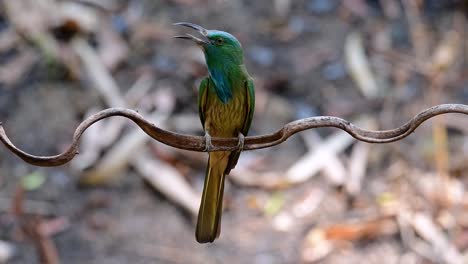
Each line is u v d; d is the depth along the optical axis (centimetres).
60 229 1038
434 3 1449
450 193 1107
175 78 1264
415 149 1188
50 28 1310
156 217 1073
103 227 1047
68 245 1015
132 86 1249
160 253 1012
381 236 1055
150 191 1112
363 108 1247
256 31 1377
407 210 1078
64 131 1168
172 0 1420
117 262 993
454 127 1219
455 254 1026
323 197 1113
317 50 1348
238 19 1398
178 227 1061
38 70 1259
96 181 1112
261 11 1423
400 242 1046
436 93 1245
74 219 1056
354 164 1160
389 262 1014
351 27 1401
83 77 1255
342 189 1123
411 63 1318
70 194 1095
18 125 1172
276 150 1188
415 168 1152
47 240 1011
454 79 1289
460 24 1401
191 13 1397
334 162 1163
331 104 1248
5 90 1227
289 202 1105
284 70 1305
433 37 1370
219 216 596
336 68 1314
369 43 1366
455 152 1174
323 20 1416
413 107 1246
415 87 1285
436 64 1278
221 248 1027
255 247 1028
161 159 1137
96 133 1162
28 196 1082
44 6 1331
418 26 1320
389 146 1192
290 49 1349
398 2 1449
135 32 1346
